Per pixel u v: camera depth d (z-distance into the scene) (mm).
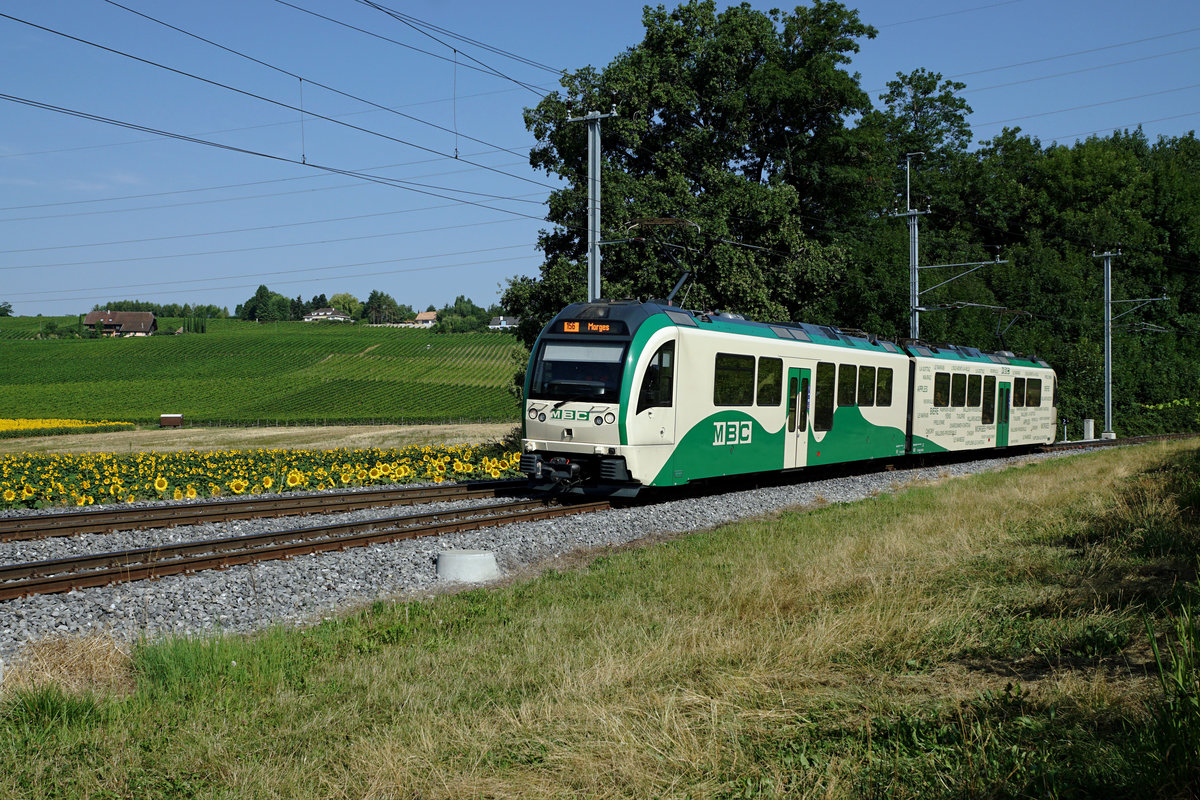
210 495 20047
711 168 33812
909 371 25625
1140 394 62156
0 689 6555
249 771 5293
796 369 20703
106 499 19000
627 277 31922
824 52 42781
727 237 32438
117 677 7148
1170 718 4477
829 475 24469
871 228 51781
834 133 42562
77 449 50750
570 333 17375
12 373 108500
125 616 9086
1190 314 71750
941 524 13602
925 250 59594
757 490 19859
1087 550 10633
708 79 37031
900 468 27250
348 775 5191
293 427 69312
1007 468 25047
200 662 7090
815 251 35594
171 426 72000
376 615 9125
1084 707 5363
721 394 18406
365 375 104875
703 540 13070
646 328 16922
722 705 6004
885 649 7109
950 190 66062
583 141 33719
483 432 57438
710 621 8141
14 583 9516
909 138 63406
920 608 8078
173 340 128875
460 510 15016
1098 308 62469
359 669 7145
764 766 5109
